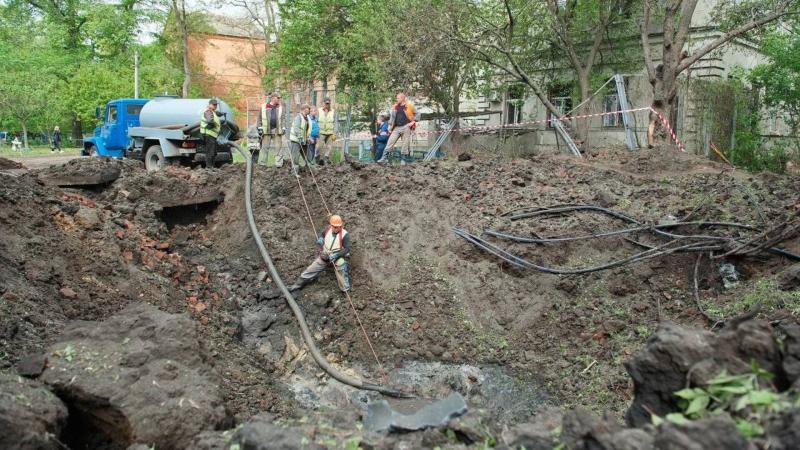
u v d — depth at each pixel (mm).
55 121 35531
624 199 9672
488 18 16766
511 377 7887
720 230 8406
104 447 5184
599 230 9125
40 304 6527
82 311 6938
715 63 17781
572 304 8477
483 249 9406
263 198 11383
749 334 3533
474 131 17953
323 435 4262
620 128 18641
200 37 37062
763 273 7582
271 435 4117
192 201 11523
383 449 4141
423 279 9461
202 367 6094
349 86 21469
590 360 7625
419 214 10258
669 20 13758
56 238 7750
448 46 15977
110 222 9117
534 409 7254
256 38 38500
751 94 18016
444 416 4453
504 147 19000
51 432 4391
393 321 8977
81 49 40812
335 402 7645
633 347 7461
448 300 9125
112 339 5848
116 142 17531
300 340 8945
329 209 10906
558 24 16844
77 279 7371
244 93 40312
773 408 3041
